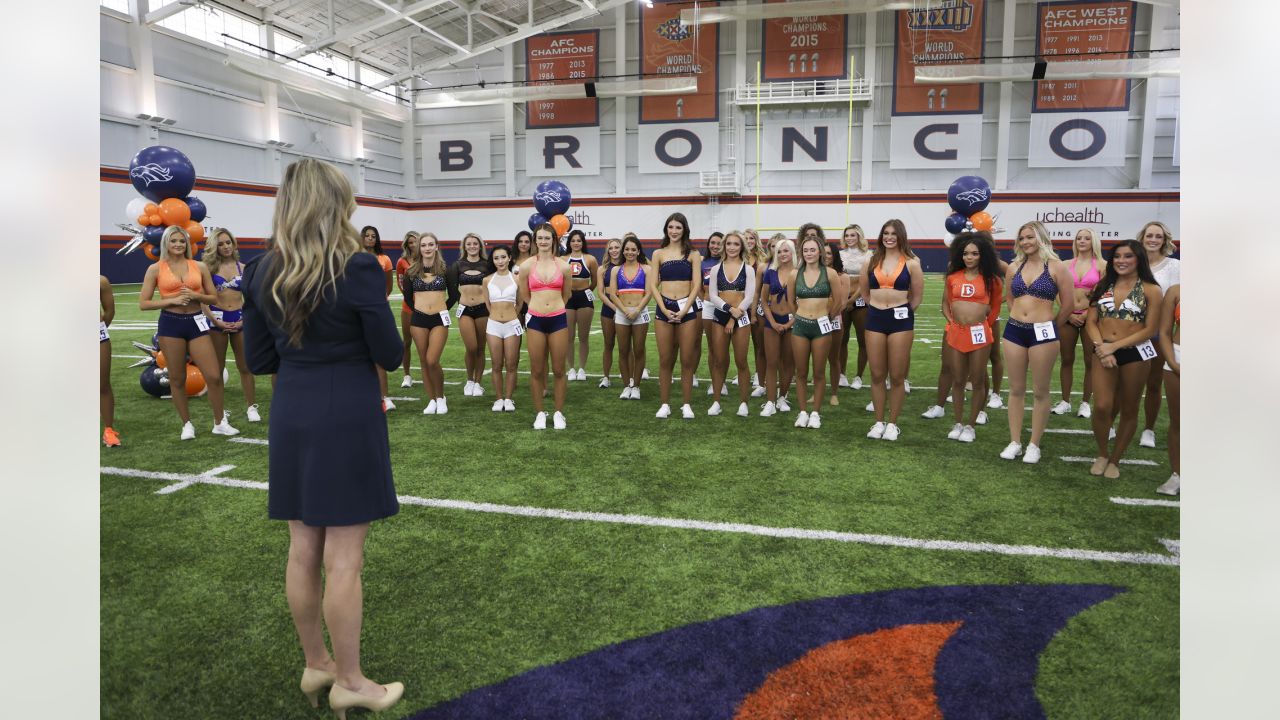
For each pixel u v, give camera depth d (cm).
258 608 282
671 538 350
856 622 268
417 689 228
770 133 2809
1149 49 2503
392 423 600
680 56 2783
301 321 196
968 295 525
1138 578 305
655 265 614
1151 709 215
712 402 695
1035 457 480
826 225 2805
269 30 2514
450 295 692
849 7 2408
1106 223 2627
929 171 2723
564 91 2789
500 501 404
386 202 3086
